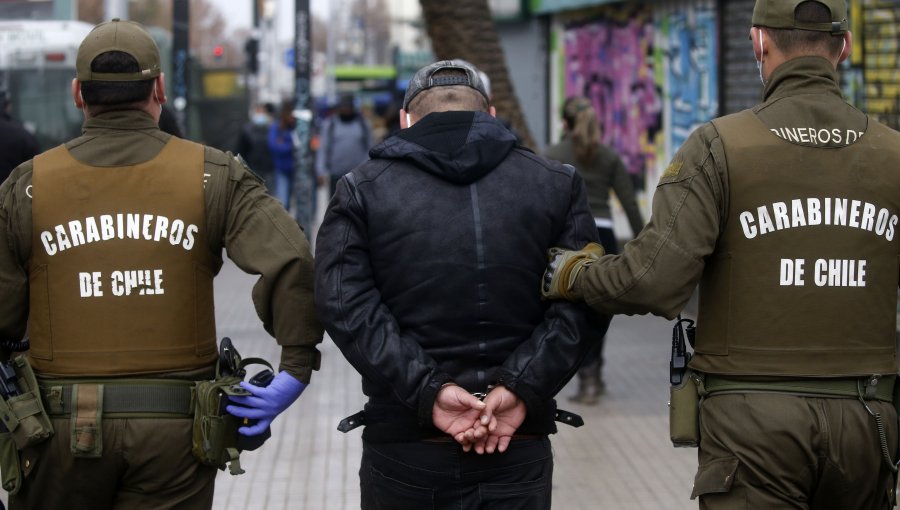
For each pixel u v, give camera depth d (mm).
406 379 3408
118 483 3609
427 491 3516
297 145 14914
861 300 3432
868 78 9508
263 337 10367
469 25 10883
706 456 3477
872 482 3459
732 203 3443
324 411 7691
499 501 3514
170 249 3609
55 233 3594
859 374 3404
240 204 3682
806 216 3420
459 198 3539
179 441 3572
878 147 3490
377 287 3576
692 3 12906
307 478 6285
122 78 3645
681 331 3594
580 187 3707
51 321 3596
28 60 16125
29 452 3570
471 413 3395
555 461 6602
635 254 3414
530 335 3584
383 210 3523
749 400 3396
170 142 3707
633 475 6344
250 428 3670
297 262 3664
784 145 3455
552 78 16375
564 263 3502
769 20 3559
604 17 14953
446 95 3668
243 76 23312
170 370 3592
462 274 3500
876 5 9375
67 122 16203
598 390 7934
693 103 12992
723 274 3473
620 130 14812
